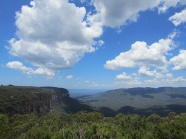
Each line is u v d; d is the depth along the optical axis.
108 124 150.38
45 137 127.19
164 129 140.00
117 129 142.38
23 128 156.50
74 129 138.50
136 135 141.25
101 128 138.50
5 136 130.75
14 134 147.00
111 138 132.12
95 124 145.00
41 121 176.50
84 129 139.12
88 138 132.88
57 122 176.75
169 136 135.88
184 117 159.00
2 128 122.25
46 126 154.75
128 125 166.12
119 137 131.50
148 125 157.12
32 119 186.62
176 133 136.50
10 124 172.00
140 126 160.00
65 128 147.50
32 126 162.88
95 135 133.38
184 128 142.25
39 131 133.50
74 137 128.38
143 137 139.00
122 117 183.12
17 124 177.62
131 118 174.00
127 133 140.50
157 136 138.50
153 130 143.88
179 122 150.38
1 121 122.31
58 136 127.19
